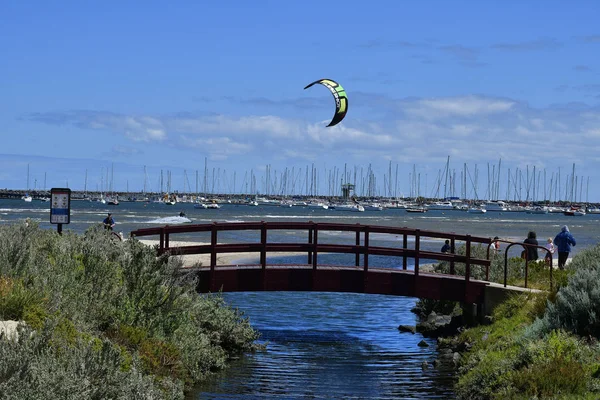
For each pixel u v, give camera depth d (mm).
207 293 23812
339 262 56375
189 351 17719
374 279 25031
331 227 24922
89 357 10945
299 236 95438
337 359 21625
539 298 20500
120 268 17984
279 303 34000
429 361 21422
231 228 24250
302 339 25000
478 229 139375
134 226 106125
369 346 23922
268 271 24547
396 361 21453
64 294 14930
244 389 17453
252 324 27766
